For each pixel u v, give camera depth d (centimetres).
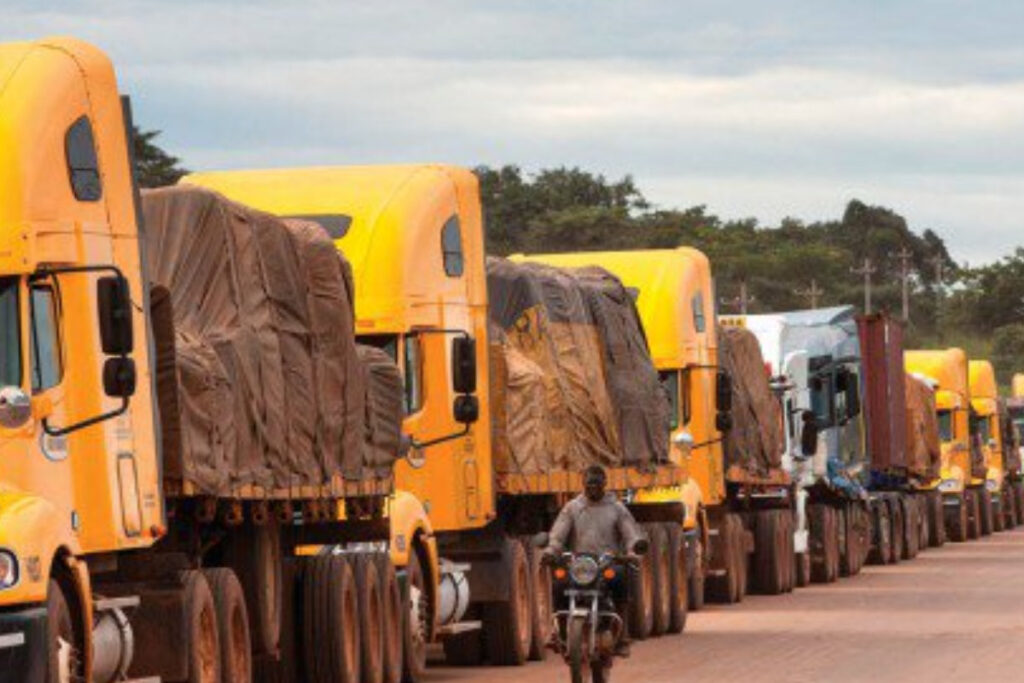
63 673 2714
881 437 9062
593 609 3716
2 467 2691
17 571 2595
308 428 3666
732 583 6606
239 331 3428
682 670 4388
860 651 4825
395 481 4294
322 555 3853
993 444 12888
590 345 5175
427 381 4353
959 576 8162
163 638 3117
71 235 2838
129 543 2930
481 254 4559
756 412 6862
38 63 2842
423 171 4450
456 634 4578
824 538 7819
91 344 2861
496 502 4544
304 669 3819
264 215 3622
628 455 5359
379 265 4294
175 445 3100
